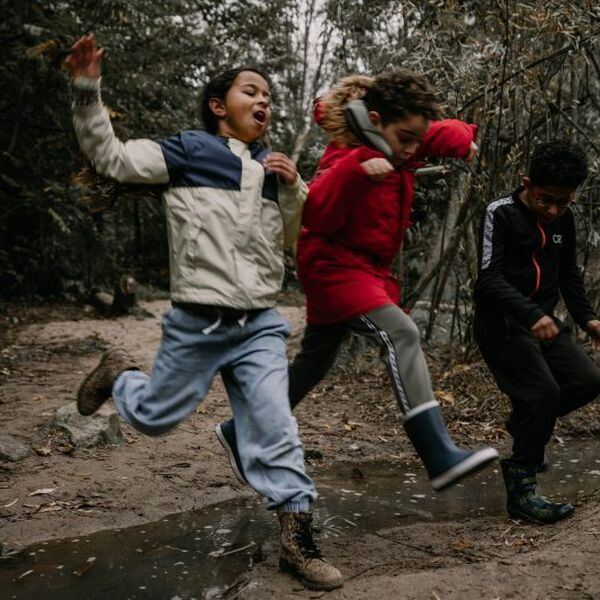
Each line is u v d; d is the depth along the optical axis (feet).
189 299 7.85
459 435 14.53
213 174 7.87
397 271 19.13
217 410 16.61
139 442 13.82
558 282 10.61
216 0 43.37
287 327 8.49
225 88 8.38
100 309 39.14
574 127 15.96
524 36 15.28
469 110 16.87
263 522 10.13
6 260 40.40
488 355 10.25
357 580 7.98
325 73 25.84
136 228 52.95
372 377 18.83
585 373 9.98
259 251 7.99
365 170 7.88
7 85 34.32
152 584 8.18
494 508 10.71
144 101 39.50
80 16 32.55
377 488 11.75
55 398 17.47
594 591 7.25
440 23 16.87
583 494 11.27
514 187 16.34
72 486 11.30
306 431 14.98
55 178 38.45
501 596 7.25
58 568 8.62
